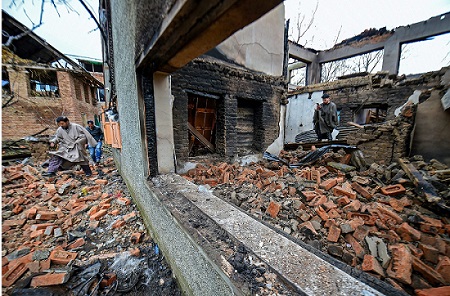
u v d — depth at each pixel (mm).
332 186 2605
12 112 6820
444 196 2146
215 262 727
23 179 3742
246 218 1052
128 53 1762
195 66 2961
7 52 3490
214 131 3822
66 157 3857
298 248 786
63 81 8281
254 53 3783
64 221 2293
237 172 3195
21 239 1953
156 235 1754
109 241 1969
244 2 580
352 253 1486
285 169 3438
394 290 604
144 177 1813
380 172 2992
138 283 1477
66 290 1357
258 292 584
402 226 1658
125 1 1629
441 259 1354
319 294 560
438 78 5418
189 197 1359
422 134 3617
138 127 1771
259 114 4121
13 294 1277
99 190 3342
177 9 711
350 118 7320
